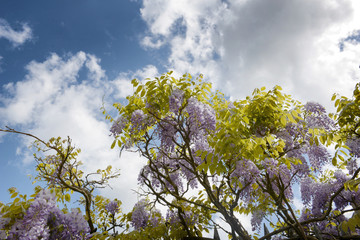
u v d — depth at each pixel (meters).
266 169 3.13
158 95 3.47
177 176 4.38
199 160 3.60
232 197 4.30
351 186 2.84
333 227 4.14
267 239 3.63
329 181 4.43
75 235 2.85
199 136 3.60
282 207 3.18
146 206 4.39
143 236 3.74
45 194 2.79
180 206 3.98
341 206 4.16
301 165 3.82
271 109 3.18
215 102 3.93
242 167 3.02
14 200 2.79
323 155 3.82
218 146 2.79
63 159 3.61
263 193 3.77
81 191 3.73
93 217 4.52
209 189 3.51
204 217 4.36
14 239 2.44
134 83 3.54
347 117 3.56
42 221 2.58
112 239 3.24
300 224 3.13
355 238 3.25
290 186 3.74
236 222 3.39
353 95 3.53
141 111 3.75
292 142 3.46
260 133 3.26
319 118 3.78
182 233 4.07
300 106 3.76
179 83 3.56
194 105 3.41
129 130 3.75
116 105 3.95
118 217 4.56
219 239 3.79
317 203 4.29
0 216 2.55
